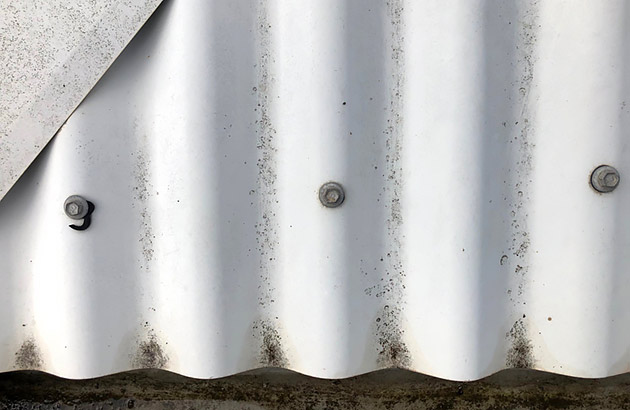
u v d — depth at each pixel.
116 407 1.20
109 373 1.00
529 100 0.94
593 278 0.94
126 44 0.92
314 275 0.96
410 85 0.94
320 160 0.93
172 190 0.95
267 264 0.99
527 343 1.00
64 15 0.91
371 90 0.94
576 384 1.17
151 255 0.99
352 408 1.19
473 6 0.89
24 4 0.91
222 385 1.20
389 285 0.99
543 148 0.95
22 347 1.03
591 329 0.95
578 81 0.92
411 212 0.96
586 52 0.91
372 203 0.96
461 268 0.94
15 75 0.92
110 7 0.90
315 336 0.97
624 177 0.93
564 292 0.96
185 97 0.92
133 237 0.98
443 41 0.91
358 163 0.94
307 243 0.95
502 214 0.96
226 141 0.94
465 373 0.96
